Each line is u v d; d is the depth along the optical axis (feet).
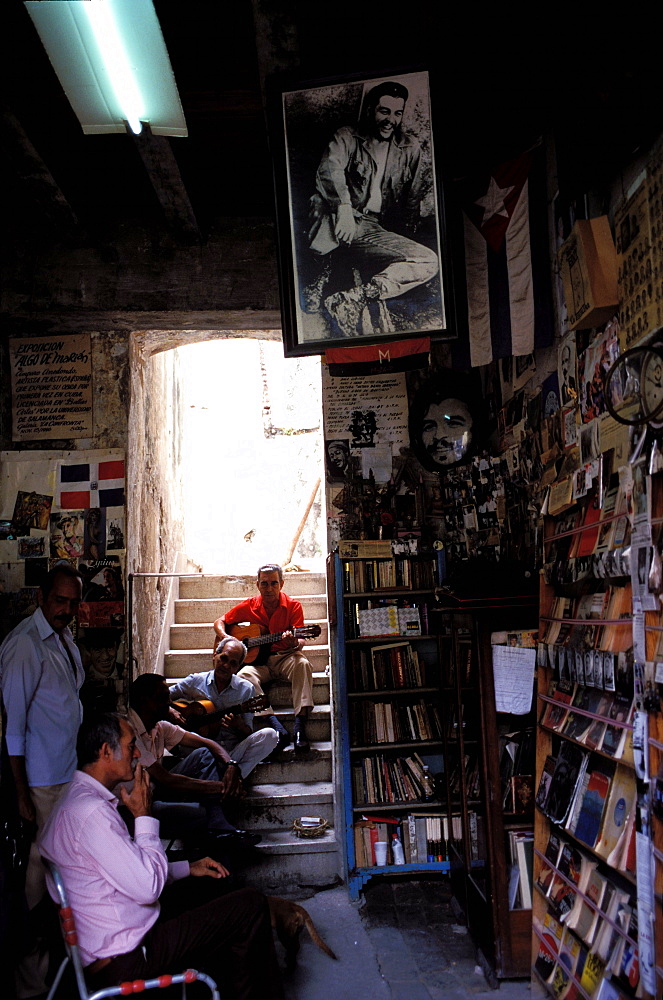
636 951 7.29
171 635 20.20
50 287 14.76
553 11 9.57
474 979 10.10
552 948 9.13
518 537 12.39
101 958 7.81
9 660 10.11
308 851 13.96
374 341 10.50
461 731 11.51
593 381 9.35
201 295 14.90
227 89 11.64
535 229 10.96
